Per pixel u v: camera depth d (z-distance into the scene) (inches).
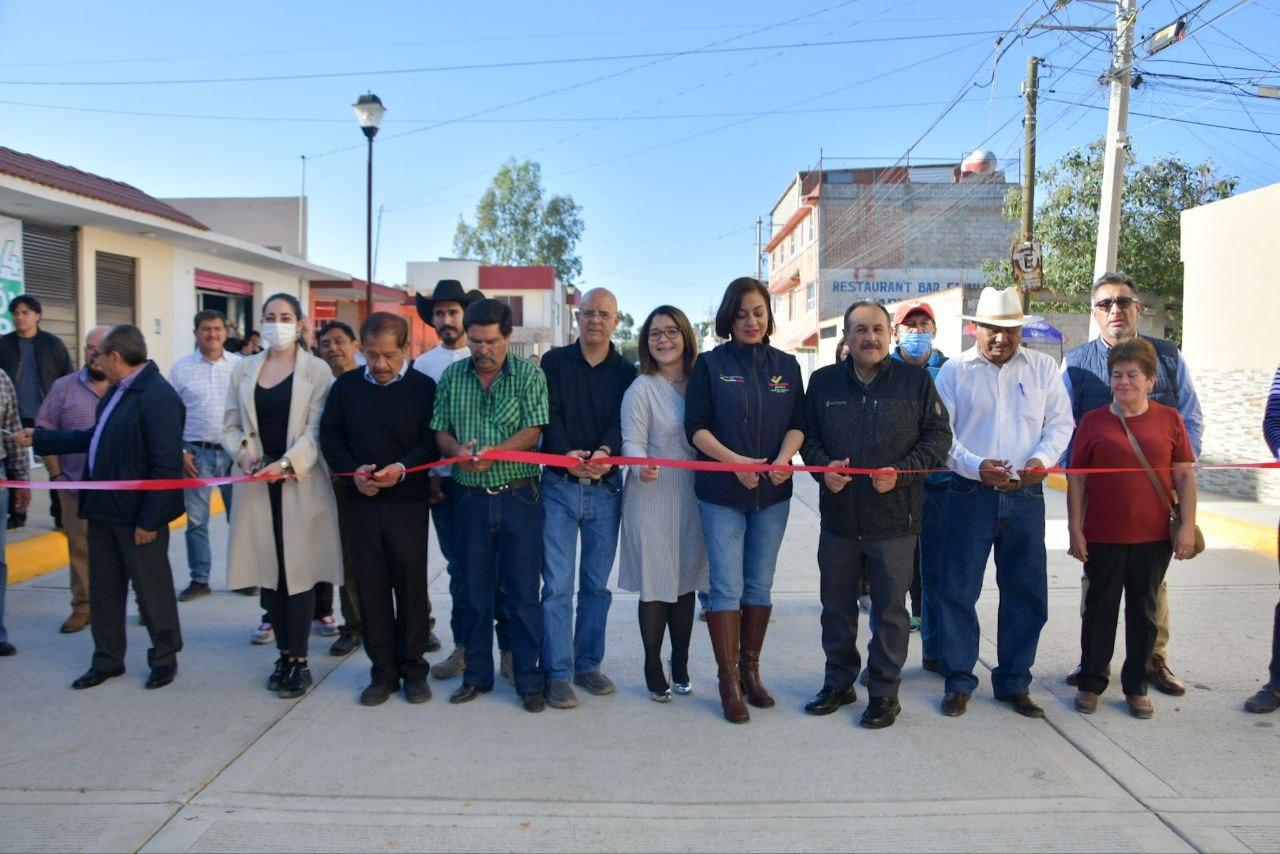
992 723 168.1
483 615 177.2
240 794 138.6
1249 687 184.9
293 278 714.2
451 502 190.5
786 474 165.5
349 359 215.3
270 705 175.5
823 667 200.2
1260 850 124.0
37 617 234.4
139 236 505.0
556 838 127.0
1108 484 169.3
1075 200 837.8
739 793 140.3
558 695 174.4
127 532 180.9
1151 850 124.5
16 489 209.2
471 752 154.3
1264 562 293.6
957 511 175.0
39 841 124.6
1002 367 176.2
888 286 1317.7
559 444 178.9
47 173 418.0
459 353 215.0
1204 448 419.8
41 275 441.4
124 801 136.0
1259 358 387.5
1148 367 169.6
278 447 184.9
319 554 183.2
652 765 149.8
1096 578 171.8
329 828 128.9
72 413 229.1
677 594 177.8
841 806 136.3
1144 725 166.6
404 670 179.8
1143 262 804.0
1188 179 813.2
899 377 167.8
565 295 1898.4
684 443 178.1
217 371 266.7
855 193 1323.8
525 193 2057.1
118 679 189.2
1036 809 135.3
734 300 171.8
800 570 289.7
